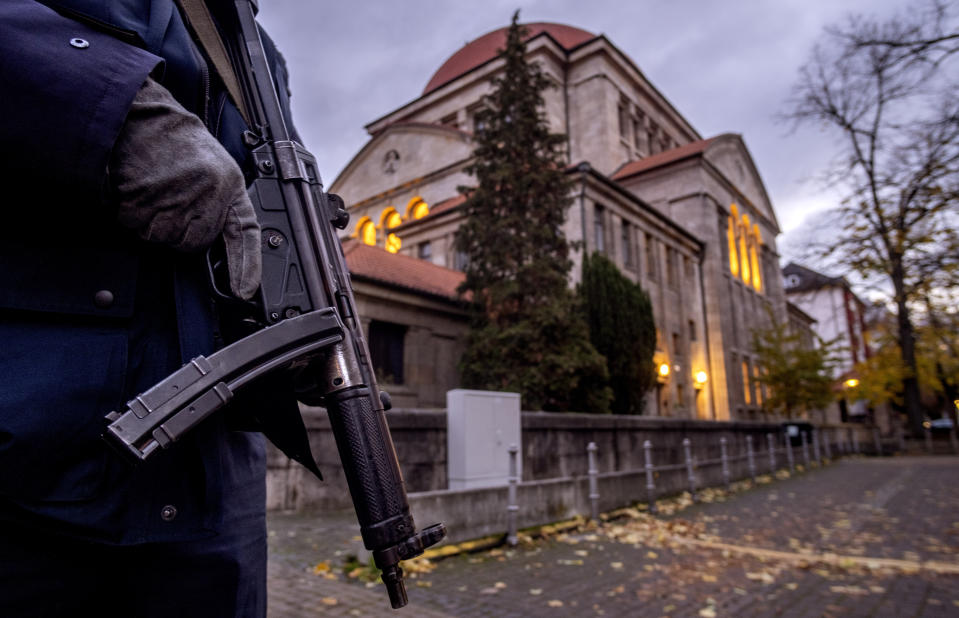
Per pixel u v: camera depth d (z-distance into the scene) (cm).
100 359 77
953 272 1872
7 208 75
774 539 757
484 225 1970
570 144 3988
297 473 921
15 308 73
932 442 3028
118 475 79
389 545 92
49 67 70
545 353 1772
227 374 84
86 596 83
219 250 90
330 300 103
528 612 454
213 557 92
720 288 3691
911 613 454
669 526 829
